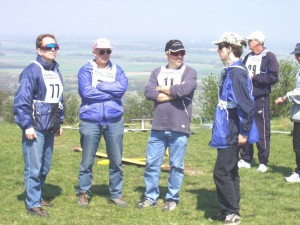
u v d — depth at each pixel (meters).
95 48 6.80
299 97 7.98
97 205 7.14
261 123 8.94
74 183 8.23
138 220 6.61
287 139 12.48
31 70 6.46
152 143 6.94
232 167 6.39
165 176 8.67
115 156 7.01
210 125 14.32
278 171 9.13
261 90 8.80
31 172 6.63
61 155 10.28
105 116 6.79
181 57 6.80
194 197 7.57
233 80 6.22
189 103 6.80
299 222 6.63
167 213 6.85
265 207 7.19
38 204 6.77
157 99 6.74
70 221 6.55
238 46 6.35
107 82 6.79
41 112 6.51
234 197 6.42
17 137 12.48
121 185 7.20
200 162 9.91
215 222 6.54
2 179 8.46
